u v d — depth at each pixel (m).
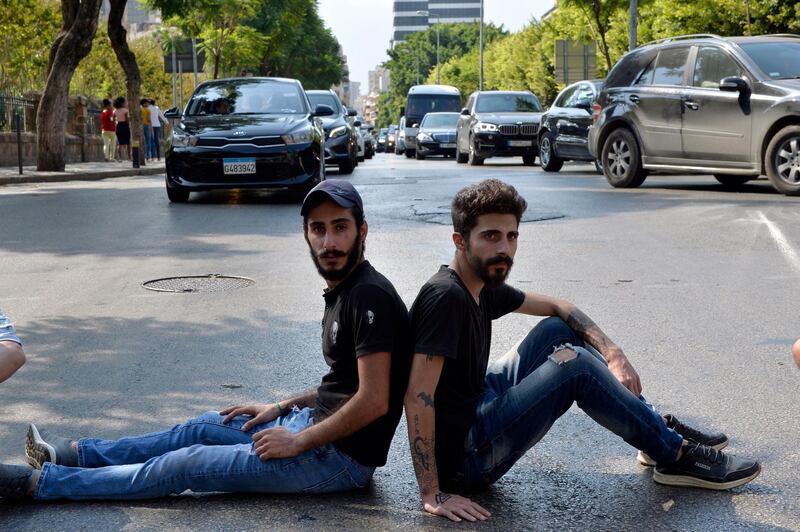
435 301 3.10
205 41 44.81
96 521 3.16
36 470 3.31
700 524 3.11
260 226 10.68
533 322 5.96
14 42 39.19
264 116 13.88
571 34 38.28
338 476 3.27
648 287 6.91
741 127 12.55
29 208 13.06
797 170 12.08
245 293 6.90
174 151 13.26
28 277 7.66
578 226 10.15
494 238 3.04
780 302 6.36
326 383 3.30
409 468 3.62
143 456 3.44
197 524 3.13
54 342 5.55
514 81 60.81
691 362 4.97
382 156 41.88
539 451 3.79
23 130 25.55
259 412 3.53
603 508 3.24
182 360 5.13
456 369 3.20
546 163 20.52
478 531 3.06
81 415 4.23
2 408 4.34
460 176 18.91
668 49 13.87
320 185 3.11
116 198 14.68
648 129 13.84
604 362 3.51
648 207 11.57
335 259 3.10
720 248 8.51
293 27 58.19
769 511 3.21
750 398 4.38
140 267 8.06
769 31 28.16
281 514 3.20
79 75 50.22
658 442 3.34
